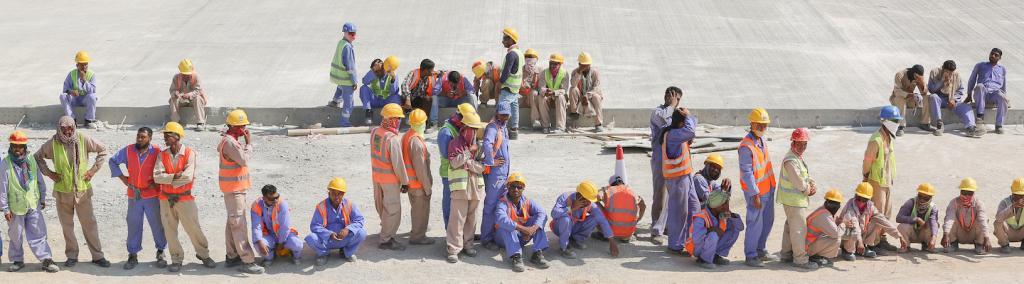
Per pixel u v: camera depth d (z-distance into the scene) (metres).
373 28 24.16
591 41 23.08
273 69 21.19
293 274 11.22
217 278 11.07
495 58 21.62
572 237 12.26
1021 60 22.16
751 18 25.25
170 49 22.59
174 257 11.26
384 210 11.88
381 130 11.72
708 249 11.62
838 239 11.73
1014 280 11.29
